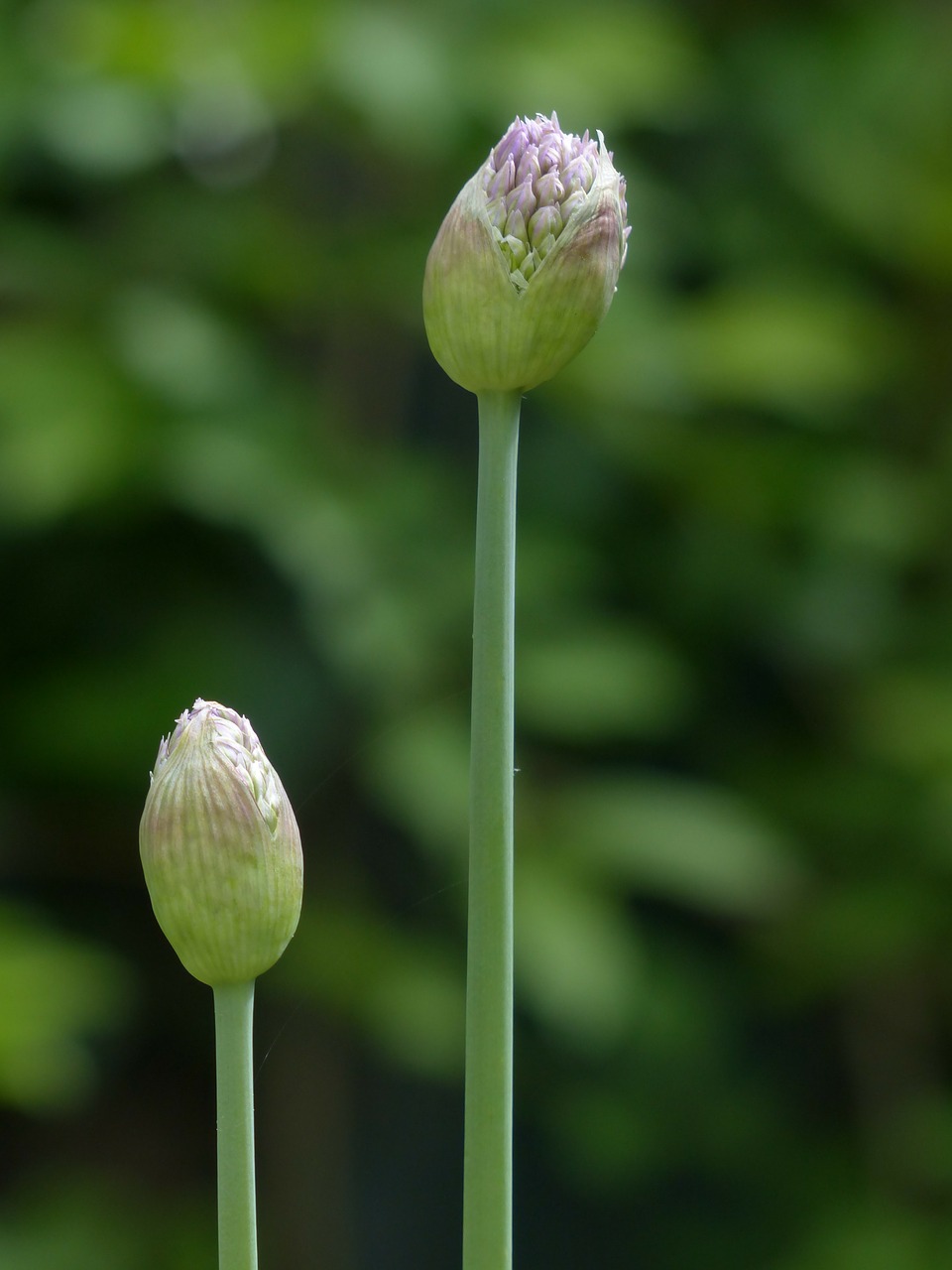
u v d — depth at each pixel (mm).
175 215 2684
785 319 2592
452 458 2982
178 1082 3105
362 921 2576
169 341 2396
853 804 2783
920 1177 2883
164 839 722
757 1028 3279
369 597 2338
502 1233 721
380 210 2887
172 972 2961
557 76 2449
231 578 2633
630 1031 2777
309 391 2695
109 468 2250
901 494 2822
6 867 2822
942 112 2961
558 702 2367
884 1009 3178
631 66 2504
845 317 2748
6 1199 2803
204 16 2461
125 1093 3088
